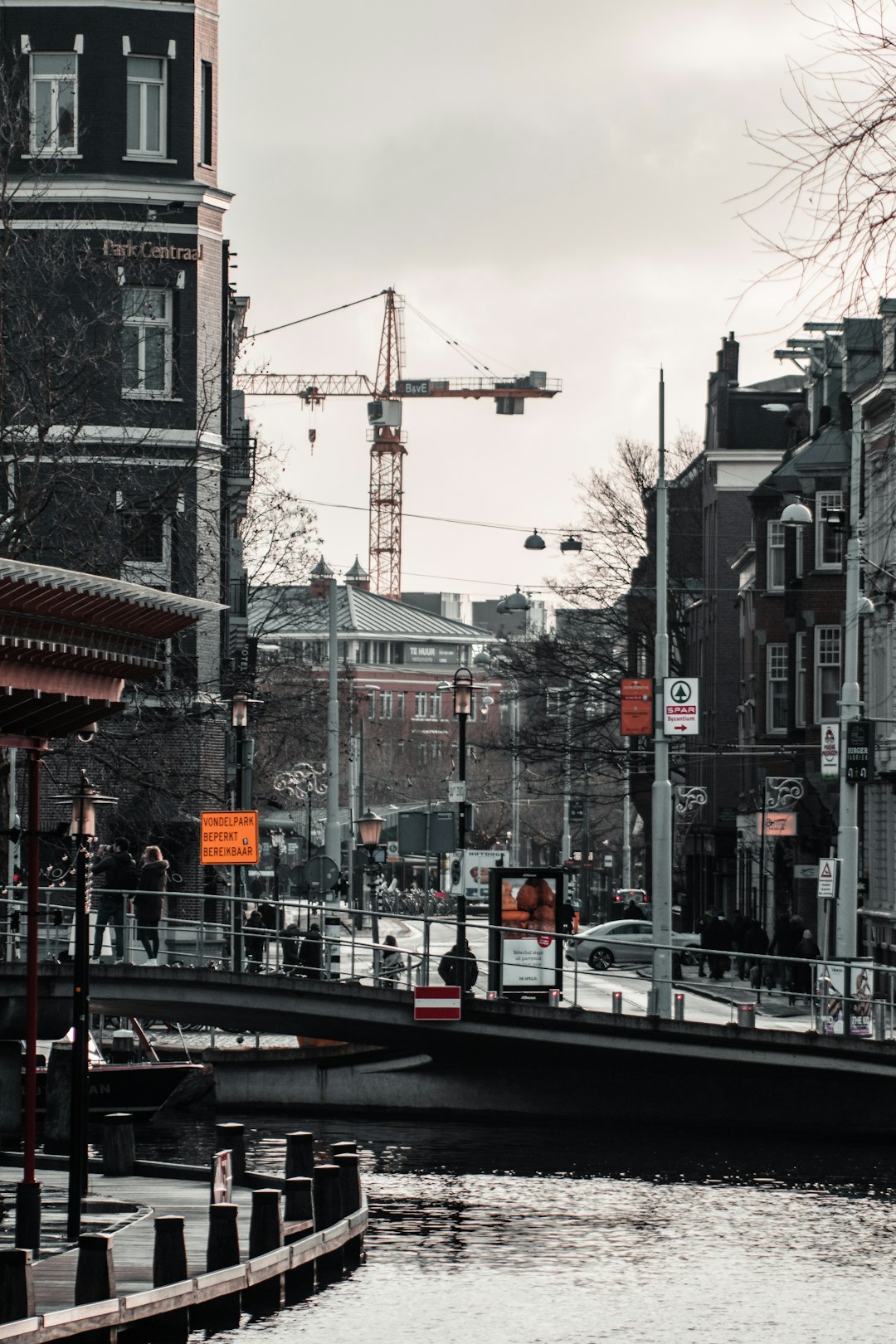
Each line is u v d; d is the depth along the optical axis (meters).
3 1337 21.11
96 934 50.81
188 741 66.44
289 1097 54.66
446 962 52.88
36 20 67.88
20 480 52.38
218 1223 27.12
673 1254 34.31
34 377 56.75
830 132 16.41
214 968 49.78
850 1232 36.88
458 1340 26.41
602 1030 49.62
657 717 63.34
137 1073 51.12
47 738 25.73
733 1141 49.88
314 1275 29.44
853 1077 50.25
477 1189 41.78
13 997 49.88
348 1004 49.47
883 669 77.94
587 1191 41.78
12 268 56.69
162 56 68.44
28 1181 27.59
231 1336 25.92
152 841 66.62
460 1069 53.94
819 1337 27.34
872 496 31.64
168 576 63.69
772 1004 59.69
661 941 62.41
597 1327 27.75
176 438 66.81
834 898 64.56
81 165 67.62
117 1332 23.72
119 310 61.50
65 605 22.28
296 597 70.50
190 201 68.06
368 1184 42.31
